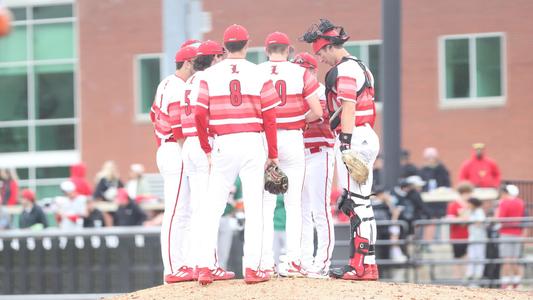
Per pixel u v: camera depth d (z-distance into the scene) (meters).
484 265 40.91
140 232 39.78
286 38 23.59
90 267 40.22
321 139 24.09
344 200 23.05
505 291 23.06
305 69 23.41
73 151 78.88
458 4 70.75
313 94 23.19
